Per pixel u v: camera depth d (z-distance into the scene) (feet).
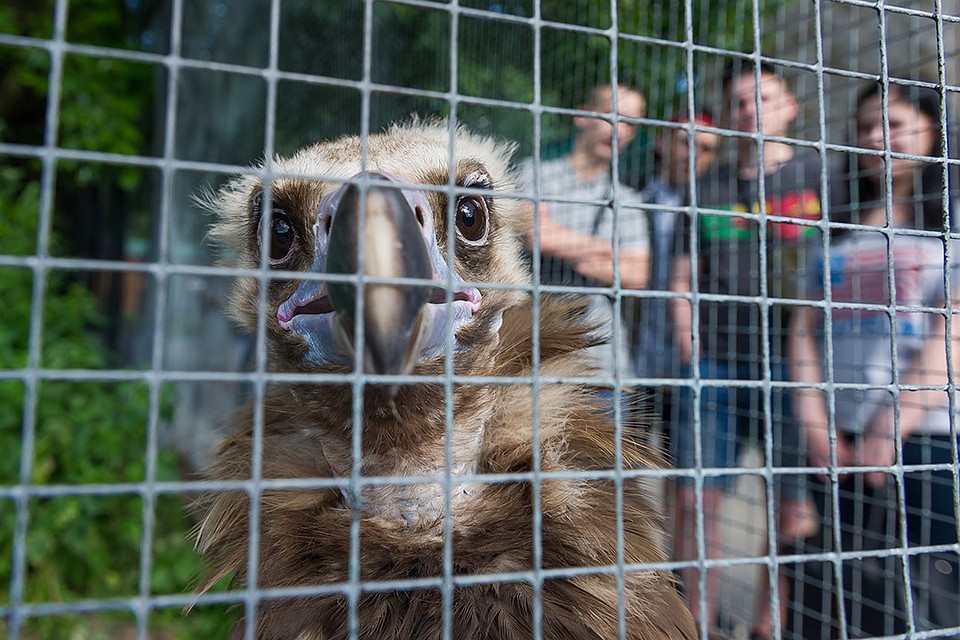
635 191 15.98
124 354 33.19
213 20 25.72
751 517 16.07
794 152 13.70
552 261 16.56
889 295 5.29
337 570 6.93
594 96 15.05
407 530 7.26
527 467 7.18
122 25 34.01
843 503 13.34
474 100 4.26
